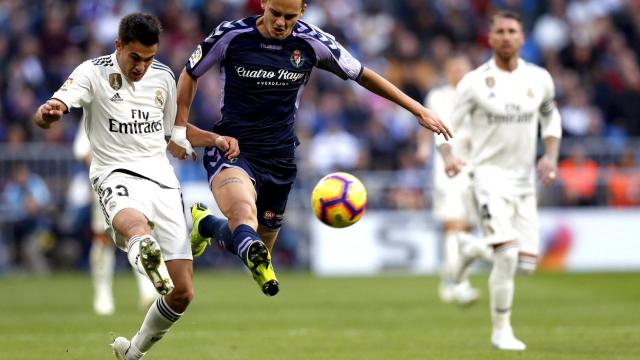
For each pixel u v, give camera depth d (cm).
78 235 2817
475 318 1805
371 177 2916
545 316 1822
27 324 1697
